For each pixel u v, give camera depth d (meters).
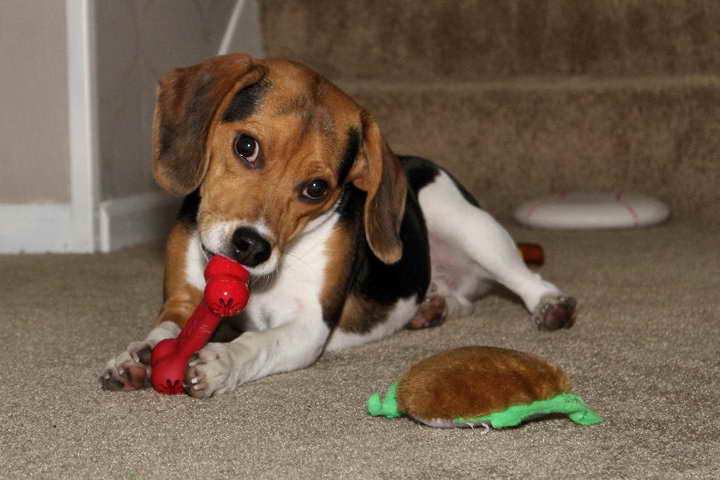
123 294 3.68
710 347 2.95
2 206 4.54
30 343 2.92
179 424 2.19
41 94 4.46
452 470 1.94
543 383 2.14
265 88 2.59
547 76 5.81
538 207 5.31
